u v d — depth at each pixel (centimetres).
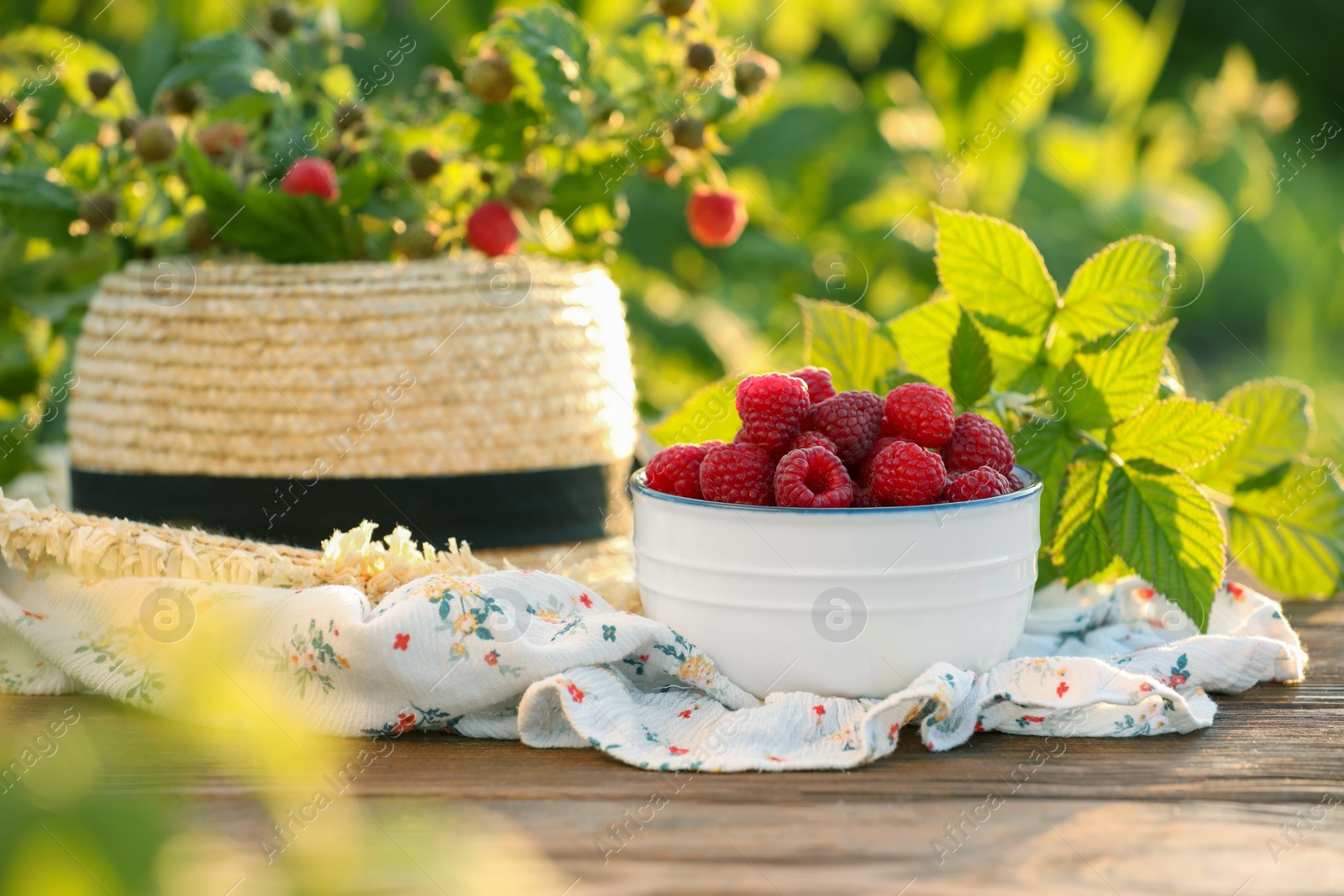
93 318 119
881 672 76
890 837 63
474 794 69
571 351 118
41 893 19
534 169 129
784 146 212
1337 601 113
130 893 20
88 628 86
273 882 25
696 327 221
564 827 64
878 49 267
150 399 113
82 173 132
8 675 88
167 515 114
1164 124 303
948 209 104
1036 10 213
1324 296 360
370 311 111
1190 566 90
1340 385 334
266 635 79
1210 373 366
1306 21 375
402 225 125
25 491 141
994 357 107
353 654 76
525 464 115
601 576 98
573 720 74
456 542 113
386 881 40
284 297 110
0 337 148
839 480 77
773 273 230
